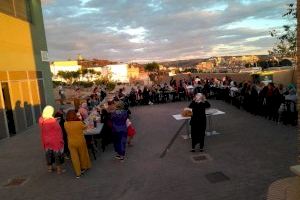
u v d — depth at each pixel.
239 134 11.12
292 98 11.61
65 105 27.86
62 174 8.37
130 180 7.51
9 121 15.15
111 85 47.28
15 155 10.89
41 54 20.55
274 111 12.62
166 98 24.12
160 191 6.70
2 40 14.95
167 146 10.32
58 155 8.34
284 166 7.45
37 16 20.30
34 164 9.56
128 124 10.54
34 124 18.11
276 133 10.77
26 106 17.20
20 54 17.11
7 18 15.75
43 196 7.01
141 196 6.54
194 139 9.29
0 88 14.16
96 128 9.68
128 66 102.31
